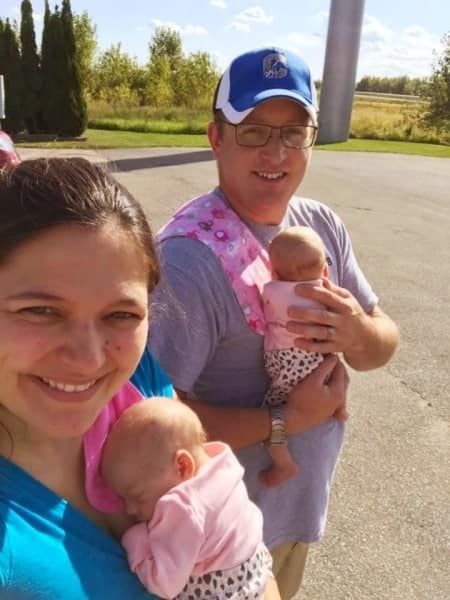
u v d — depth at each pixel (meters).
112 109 12.47
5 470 0.45
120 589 0.48
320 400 0.81
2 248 0.41
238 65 0.85
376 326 0.87
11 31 8.56
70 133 9.01
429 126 12.52
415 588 1.19
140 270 0.45
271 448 0.81
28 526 0.44
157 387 0.63
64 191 0.42
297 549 0.93
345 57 10.03
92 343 0.42
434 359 2.12
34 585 0.42
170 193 4.73
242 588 0.55
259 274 0.80
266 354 0.81
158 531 0.51
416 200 5.12
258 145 0.81
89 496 0.52
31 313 0.41
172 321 0.73
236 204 0.84
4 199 0.41
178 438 0.55
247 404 0.83
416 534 1.32
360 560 1.24
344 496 1.42
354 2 9.63
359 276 0.99
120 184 0.48
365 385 1.91
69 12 8.72
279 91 0.82
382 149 9.39
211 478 0.55
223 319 0.77
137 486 0.53
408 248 3.59
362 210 4.59
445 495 1.45
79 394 0.43
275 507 0.86
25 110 8.81
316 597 1.16
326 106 10.22
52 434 0.44
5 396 0.43
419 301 2.71
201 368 0.77
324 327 0.80
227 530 0.54
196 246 0.75
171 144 8.43
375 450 1.59
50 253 0.41
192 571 0.54
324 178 5.96
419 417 1.76
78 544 0.46
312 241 0.80
